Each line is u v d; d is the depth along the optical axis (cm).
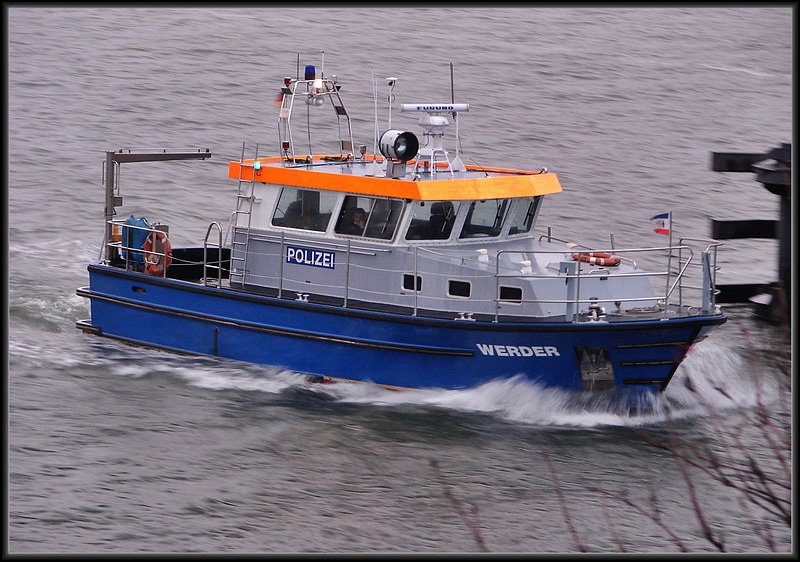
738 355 7175
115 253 7475
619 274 6419
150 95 13762
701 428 6228
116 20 17062
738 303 8619
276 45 16188
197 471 5638
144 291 7175
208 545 4950
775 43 18450
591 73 15938
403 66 15538
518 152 12525
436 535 5081
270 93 14050
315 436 6056
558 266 6506
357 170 6844
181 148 12025
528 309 6291
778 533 5147
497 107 14075
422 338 6384
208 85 14250
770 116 14538
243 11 18038
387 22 17900
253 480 5559
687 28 19012
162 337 7144
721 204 11106
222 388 6656
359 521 5188
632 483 5628
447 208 6469
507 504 5384
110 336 7350
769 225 8800
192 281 7562
